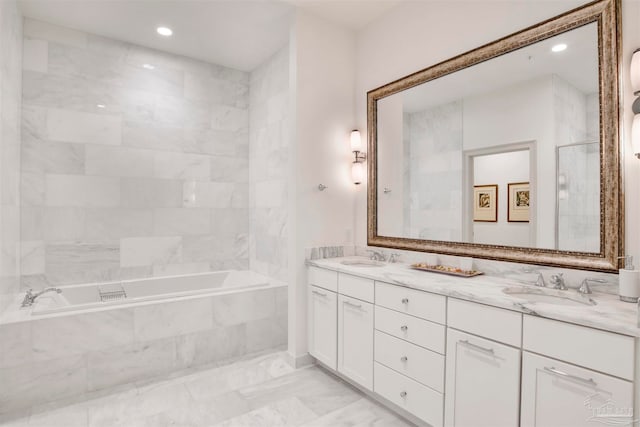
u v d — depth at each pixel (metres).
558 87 1.77
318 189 2.81
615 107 1.57
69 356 2.27
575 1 1.73
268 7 2.70
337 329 2.44
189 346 2.71
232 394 2.31
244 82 3.95
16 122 2.61
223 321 2.87
